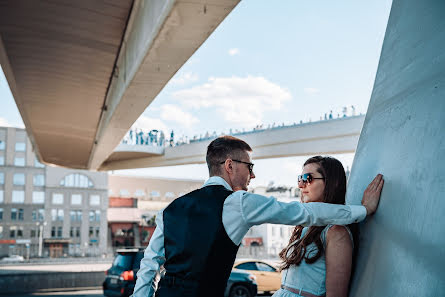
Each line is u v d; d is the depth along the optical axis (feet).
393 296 4.68
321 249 6.33
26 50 38.40
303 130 81.46
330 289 6.05
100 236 250.37
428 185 4.66
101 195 254.47
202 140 105.40
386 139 6.23
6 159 240.73
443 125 4.70
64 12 31.19
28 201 241.55
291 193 221.46
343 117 75.61
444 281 3.89
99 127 62.90
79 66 41.11
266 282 42.60
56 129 69.46
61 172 248.93
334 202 6.78
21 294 63.05
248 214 6.12
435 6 5.64
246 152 7.11
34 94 51.19
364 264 5.82
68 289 67.46
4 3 30.40
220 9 19.47
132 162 125.90
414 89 5.64
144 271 6.89
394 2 7.23
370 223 6.05
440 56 5.13
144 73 30.01
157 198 286.66
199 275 6.09
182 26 21.56
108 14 30.68
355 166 7.29
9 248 234.79
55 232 243.40
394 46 6.76
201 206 6.41
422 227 4.51
